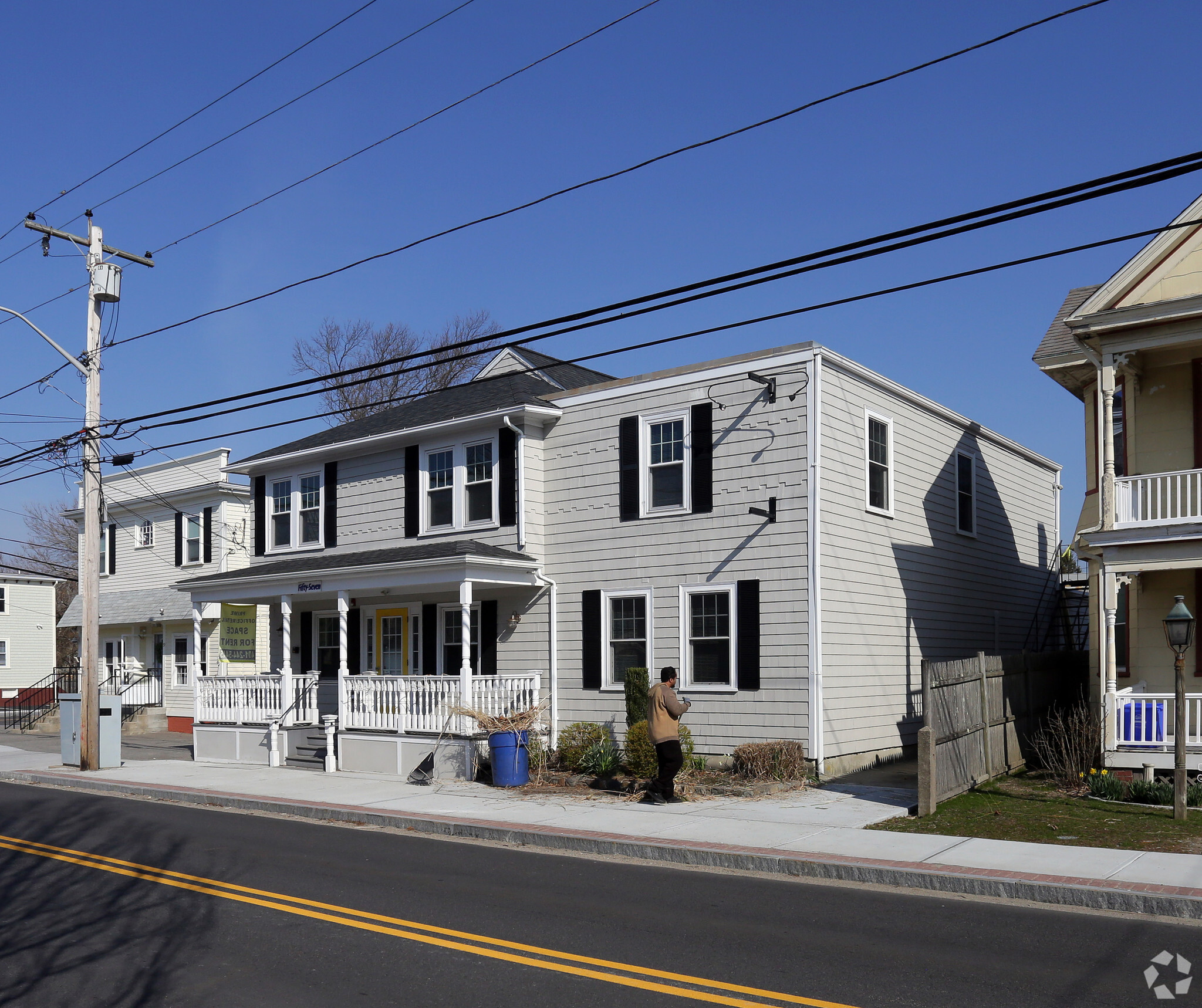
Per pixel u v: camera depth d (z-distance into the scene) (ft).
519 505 67.51
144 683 108.78
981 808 45.50
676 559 61.98
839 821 43.70
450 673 72.95
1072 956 24.97
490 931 27.71
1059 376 63.05
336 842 43.24
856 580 60.44
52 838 43.73
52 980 24.16
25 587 151.33
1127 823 41.22
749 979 23.22
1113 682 51.24
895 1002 21.50
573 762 60.18
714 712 59.47
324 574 69.51
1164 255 51.80
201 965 24.95
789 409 58.44
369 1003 22.00
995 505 80.64
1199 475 50.57
